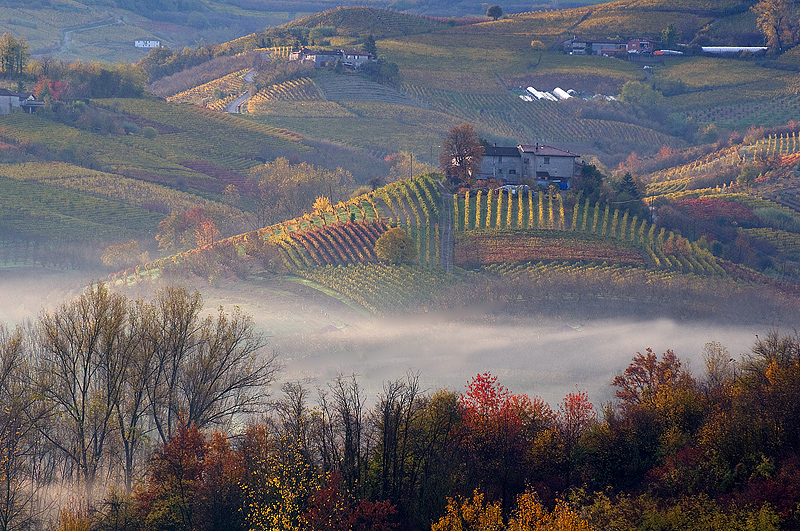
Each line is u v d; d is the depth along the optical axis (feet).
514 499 309.42
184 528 307.58
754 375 356.18
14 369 366.84
